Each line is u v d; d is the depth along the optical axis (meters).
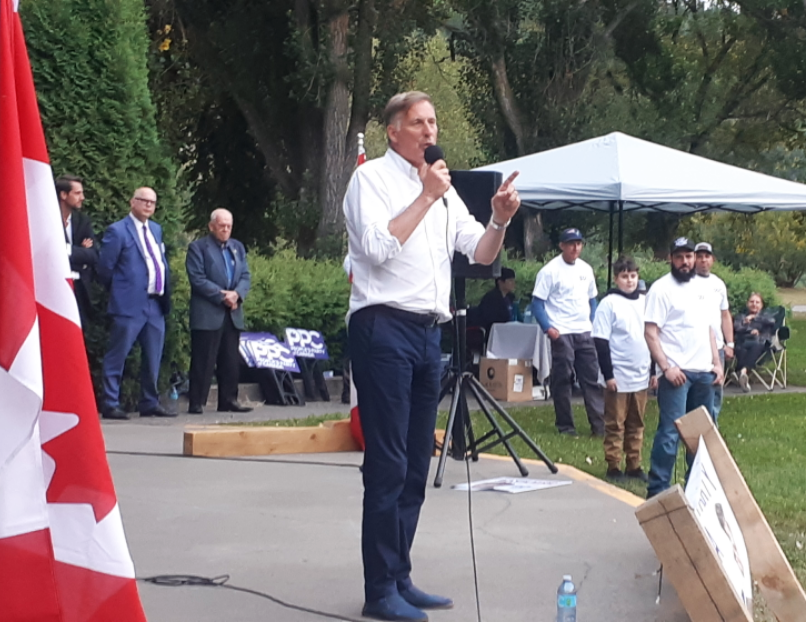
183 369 11.45
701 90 31.14
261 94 20.47
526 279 16.81
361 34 18.83
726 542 3.99
